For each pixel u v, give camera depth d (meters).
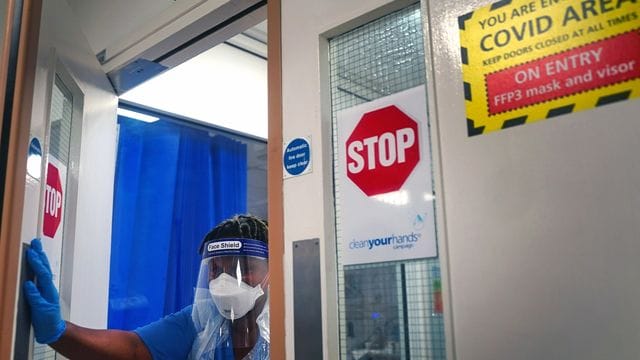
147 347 1.66
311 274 1.06
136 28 1.83
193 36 1.69
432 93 0.94
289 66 1.19
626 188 0.72
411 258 0.95
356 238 1.03
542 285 0.77
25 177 1.16
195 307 1.69
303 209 1.10
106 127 1.88
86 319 1.63
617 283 0.71
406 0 1.02
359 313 1.01
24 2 1.22
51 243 1.37
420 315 0.94
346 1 1.12
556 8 0.82
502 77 0.86
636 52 0.74
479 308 0.83
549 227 0.78
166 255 2.52
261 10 1.52
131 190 2.49
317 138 1.11
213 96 2.71
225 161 2.87
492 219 0.83
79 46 1.59
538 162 0.80
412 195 0.97
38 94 1.23
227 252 1.63
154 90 2.46
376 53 1.08
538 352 0.76
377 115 1.04
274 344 1.09
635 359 0.68
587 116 0.77
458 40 0.92
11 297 1.10
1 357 1.08
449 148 0.90
